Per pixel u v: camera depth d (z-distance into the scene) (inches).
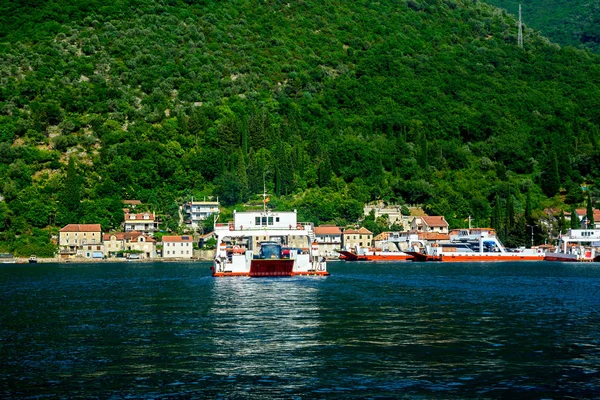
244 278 5226.4
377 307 3289.9
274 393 1749.5
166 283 4933.6
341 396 1724.9
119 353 2191.2
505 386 1804.9
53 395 1738.4
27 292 4313.5
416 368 1985.7
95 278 5772.6
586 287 4488.2
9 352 2215.8
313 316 2962.6
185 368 1993.1
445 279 5260.8
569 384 1823.3
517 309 3230.8
